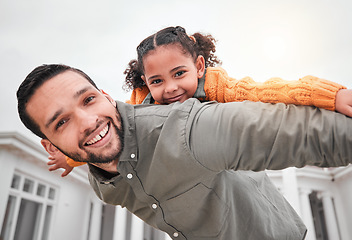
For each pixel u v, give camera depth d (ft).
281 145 1.48
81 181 12.41
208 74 2.37
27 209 11.44
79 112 1.66
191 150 1.63
